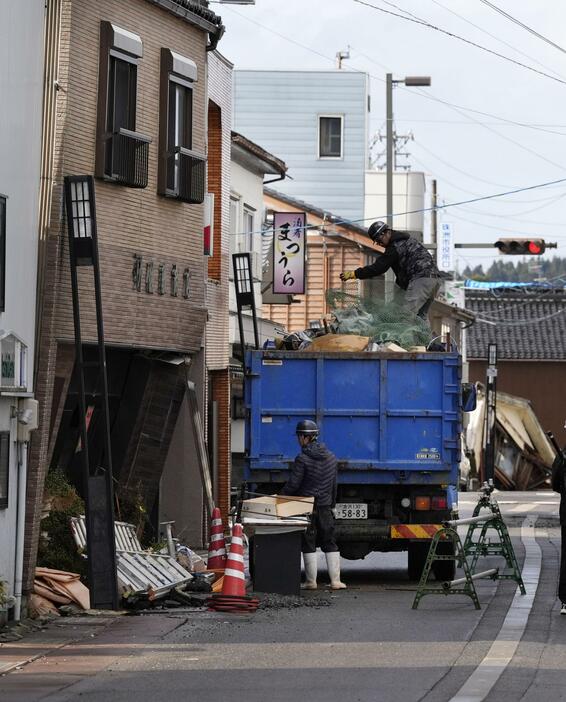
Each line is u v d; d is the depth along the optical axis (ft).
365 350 147.54
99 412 163.22
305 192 417.08
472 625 110.42
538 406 538.47
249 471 144.56
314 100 418.10
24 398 116.78
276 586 132.98
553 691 79.87
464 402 150.00
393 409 143.54
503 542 136.87
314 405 144.05
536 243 277.03
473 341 540.52
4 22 117.39
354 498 145.69
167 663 91.97
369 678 84.99
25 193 122.93
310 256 313.53
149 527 173.58
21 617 115.24
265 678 85.46
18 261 120.37
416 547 148.05
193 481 183.42
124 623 113.39
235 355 221.66
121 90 155.02
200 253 173.37
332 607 124.67
